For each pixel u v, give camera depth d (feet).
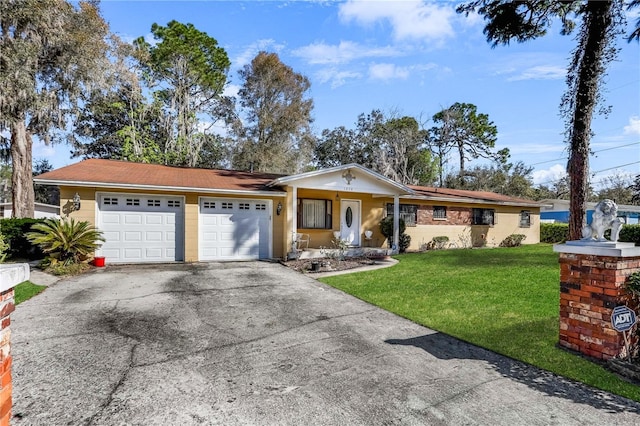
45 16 47.60
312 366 13.09
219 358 13.67
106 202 34.40
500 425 9.45
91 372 12.22
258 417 9.73
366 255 43.60
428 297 23.09
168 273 30.27
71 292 23.16
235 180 43.06
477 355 14.20
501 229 62.59
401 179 107.55
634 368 11.93
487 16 36.68
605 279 13.09
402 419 9.71
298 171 100.32
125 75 65.46
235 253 39.19
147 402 10.40
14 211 51.78
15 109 46.39
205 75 91.66
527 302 21.22
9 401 6.73
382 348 14.90
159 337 15.72
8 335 6.73
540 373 12.55
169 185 35.22
